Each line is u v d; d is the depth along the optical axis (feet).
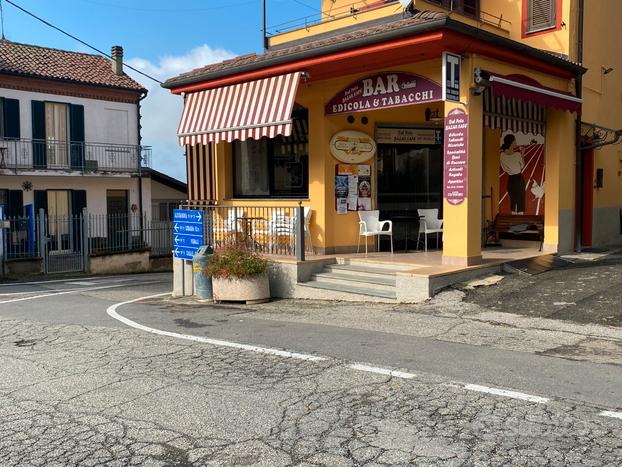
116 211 89.92
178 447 13.61
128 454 13.32
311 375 18.56
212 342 23.61
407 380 17.67
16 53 82.94
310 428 14.40
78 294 45.78
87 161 85.51
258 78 37.76
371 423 14.57
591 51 44.21
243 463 12.67
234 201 43.78
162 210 100.83
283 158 42.01
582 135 43.68
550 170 40.47
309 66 34.86
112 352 22.58
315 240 39.42
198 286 36.81
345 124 39.47
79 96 84.74
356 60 33.45
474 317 25.90
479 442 13.29
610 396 15.81
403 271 30.73
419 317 26.48
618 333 22.41
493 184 44.60
